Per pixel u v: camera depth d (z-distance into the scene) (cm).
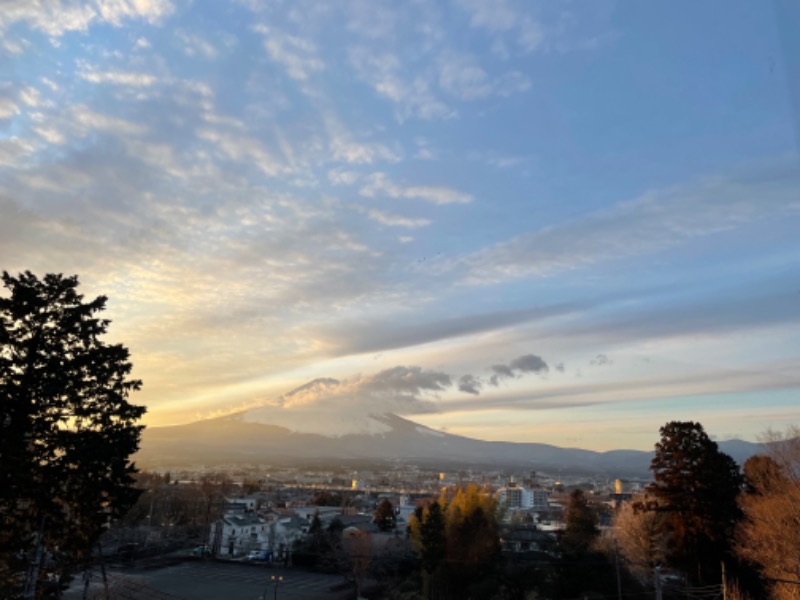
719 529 3228
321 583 5038
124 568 5372
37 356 1922
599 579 3941
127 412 2069
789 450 3131
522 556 4481
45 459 1917
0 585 1838
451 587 4278
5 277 1942
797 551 2466
